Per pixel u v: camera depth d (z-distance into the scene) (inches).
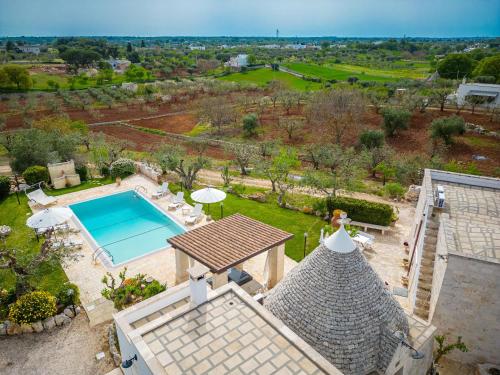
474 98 2610.7
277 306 506.3
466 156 1930.4
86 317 733.3
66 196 1350.9
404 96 2827.3
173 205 1242.6
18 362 632.4
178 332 450.9
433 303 606.2
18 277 743.7
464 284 554.9
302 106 3272.6
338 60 6422.2
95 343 669.9
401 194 1325.0
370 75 4758.9
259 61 6328.7
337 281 467.5
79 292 807.1
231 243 772.6
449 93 2817.4
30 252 959.0
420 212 853.2
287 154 1755.7
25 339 681.0
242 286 781.3
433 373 552.1
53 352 652.1
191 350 423.8
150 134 2667.3
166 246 1016.2
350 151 1766.7
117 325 494.9
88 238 1057.5
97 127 2810.0
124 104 3612.2
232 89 3964.1
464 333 583.2
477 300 556.7
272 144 1994.3
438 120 2066.9
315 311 466.9
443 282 564.7
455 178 885.8
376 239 1031.0
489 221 682.2
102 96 3609.7
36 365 626.5
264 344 432.5
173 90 3954.2
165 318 469.1
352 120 2516.0
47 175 1437.0
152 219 1213.7
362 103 2440.9
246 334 447.2
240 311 485.1
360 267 477.7
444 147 1972.2
